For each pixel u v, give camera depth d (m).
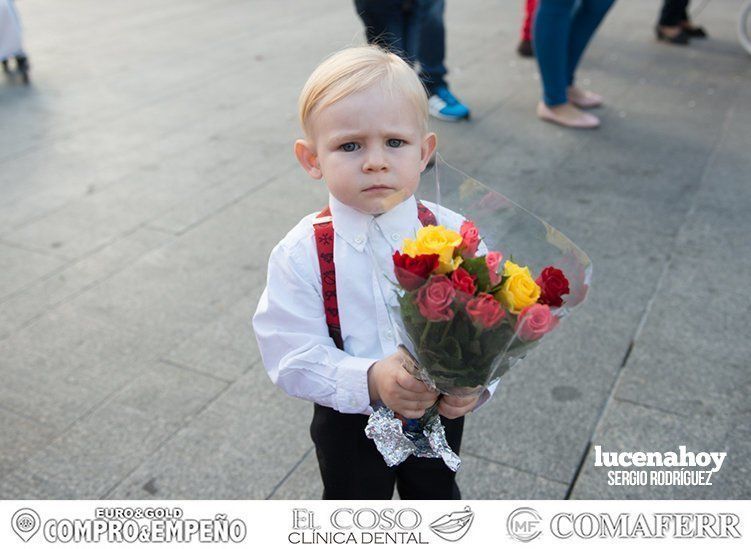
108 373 2.91
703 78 5.90
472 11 8.39
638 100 5.48
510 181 4.25
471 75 6.18
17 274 3.60
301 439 2.56
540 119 5.17
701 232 3.66
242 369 2.92
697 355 2.83
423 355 1.36
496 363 1.35
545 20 4.82
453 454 1.59
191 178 4.55
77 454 2.52
